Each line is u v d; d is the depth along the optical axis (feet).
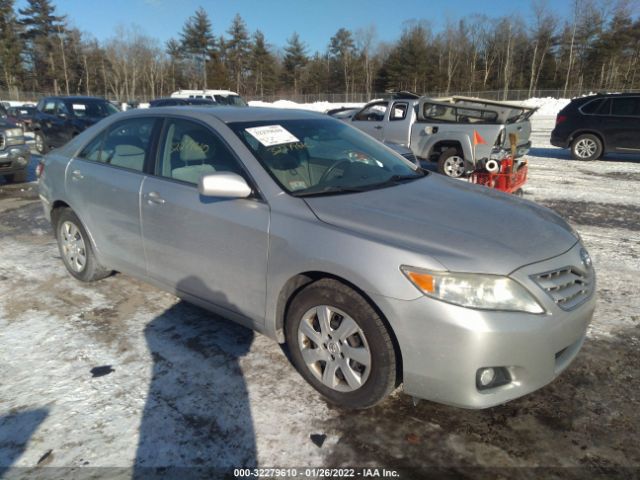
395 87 228.63
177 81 271.90
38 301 13.64
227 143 10.54
